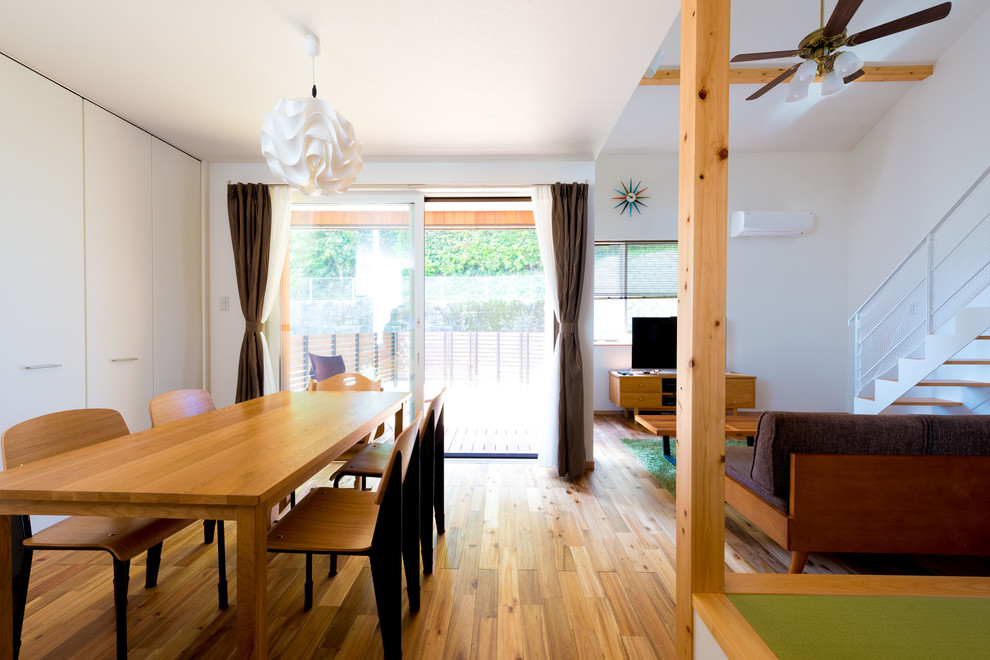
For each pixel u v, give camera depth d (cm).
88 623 170
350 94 274
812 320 548
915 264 450
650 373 541
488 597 190
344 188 194
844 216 546
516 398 663
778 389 551
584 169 381
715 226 133
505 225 657
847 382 546
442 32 215
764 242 550
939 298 425
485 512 281
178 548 232
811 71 264
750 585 138
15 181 238
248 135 330
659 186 562
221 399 386
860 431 186
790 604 129
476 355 689
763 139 524
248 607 112
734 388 515
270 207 375
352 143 183
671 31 386
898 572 212
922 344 438
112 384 296
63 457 141
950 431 184
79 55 233
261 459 138
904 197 466
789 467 192
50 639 161
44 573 207
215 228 385
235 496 109
